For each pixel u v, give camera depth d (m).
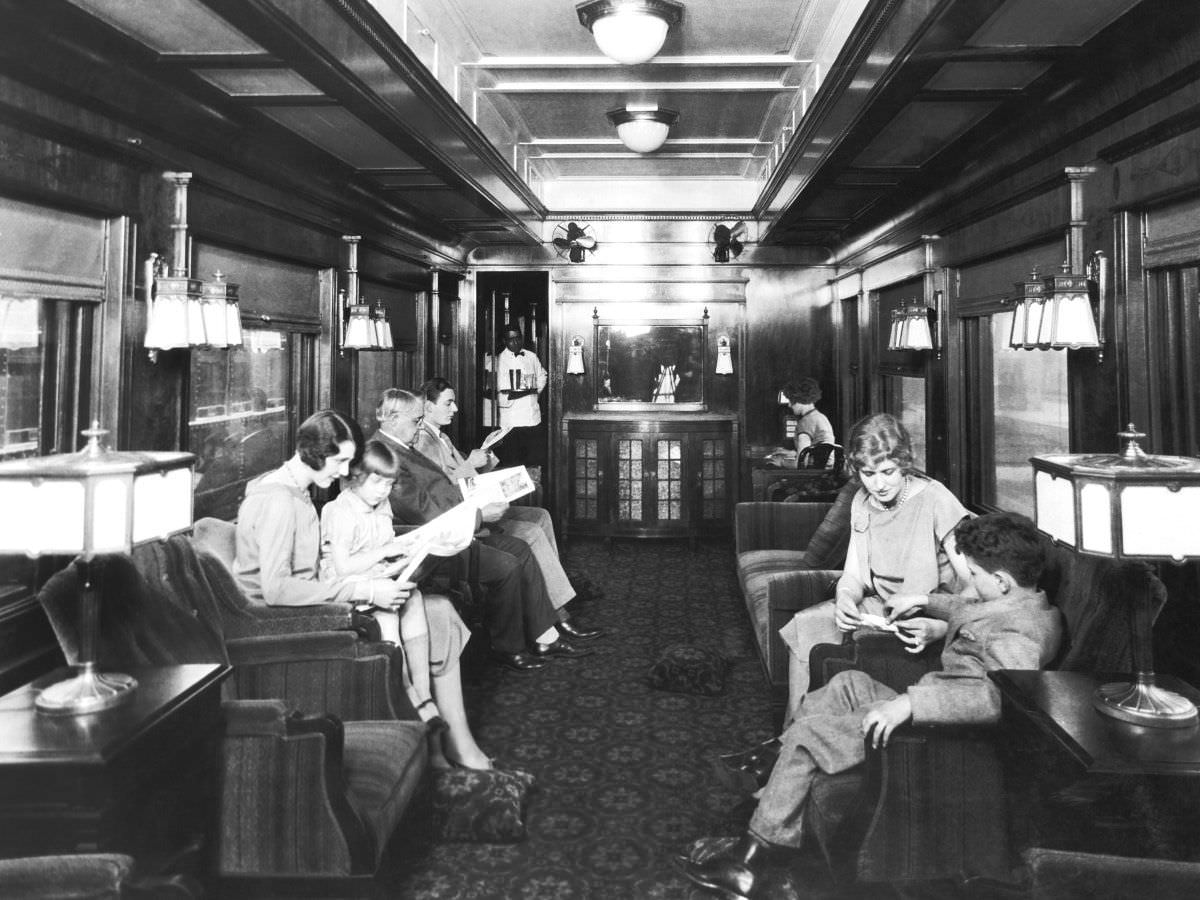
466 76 4.77
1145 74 2.81
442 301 7.70
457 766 3.22
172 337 3.14
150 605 2.33
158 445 3.30
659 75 4.77
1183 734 1.80
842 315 7.70
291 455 4.94
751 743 3.58
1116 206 3.05
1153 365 2.96
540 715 3.90
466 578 4.41
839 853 2.25
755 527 5.15
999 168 4.02
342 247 5.21
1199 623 2.63
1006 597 2.35
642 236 8.04
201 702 2.05
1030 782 2.00
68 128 2.70
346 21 2.91
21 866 1.52
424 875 2.59
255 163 4.01
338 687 2.83
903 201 5.50
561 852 2.72
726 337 8.05
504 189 5.89
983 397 4.78
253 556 3.07
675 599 6.02
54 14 2.45
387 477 3.49
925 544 3.03
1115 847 1.79
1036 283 3.28
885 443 2.96
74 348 3.01
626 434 7.99
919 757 2.17
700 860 2.55
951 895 2.20
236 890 2.21
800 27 4.09
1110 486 1.80
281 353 4.85
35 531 1.80
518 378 8.66
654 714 3.91
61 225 2.83
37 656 2.69
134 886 1.55
